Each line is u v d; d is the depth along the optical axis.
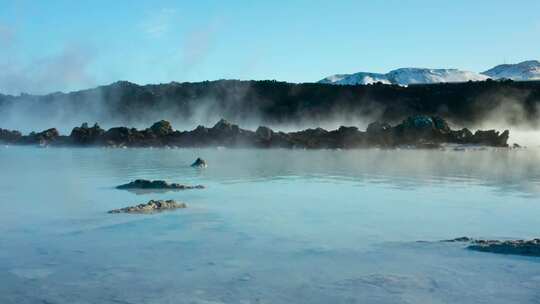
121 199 18.06
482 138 59.06
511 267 9.66
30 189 20.64
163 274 9.38
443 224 13.81
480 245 11.17
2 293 8.43
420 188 21.23
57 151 50.59
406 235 12.49
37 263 10.07
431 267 9.72
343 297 8.19
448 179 24.64
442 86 100.19
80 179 24.16
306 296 8.24
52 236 12.30
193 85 112.75
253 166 32.19
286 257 10.49
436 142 56.88
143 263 10.08
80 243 11.63
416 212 15.59
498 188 21.22
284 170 29.39
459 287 8.59
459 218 14.62
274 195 19.19
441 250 10.94
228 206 16.66
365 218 14.66
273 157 41.19
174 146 59.28
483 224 13.80
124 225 13.59
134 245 11.46
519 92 93.12
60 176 25.58
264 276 9.26
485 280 8.94
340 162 35.88
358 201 17.75
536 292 8.34
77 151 50.62
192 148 57.25
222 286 8.73
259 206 16.67
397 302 7.96
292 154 45.41
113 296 8.28
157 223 13.85
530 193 19.67
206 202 17.47
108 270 9.62
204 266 9.88
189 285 8.78
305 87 106.06
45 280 9.06
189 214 15.20
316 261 10.20
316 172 28.19
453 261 10.10
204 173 27.41
